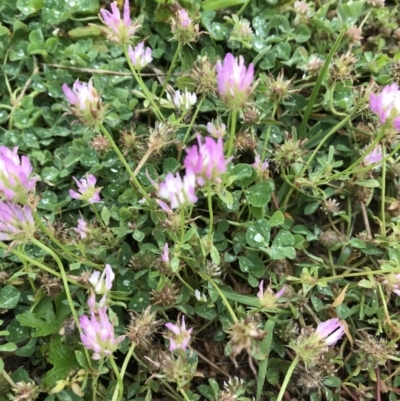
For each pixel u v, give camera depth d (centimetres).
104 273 17
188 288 19
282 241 20
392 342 18
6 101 24
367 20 26
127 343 18
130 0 25
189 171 14
